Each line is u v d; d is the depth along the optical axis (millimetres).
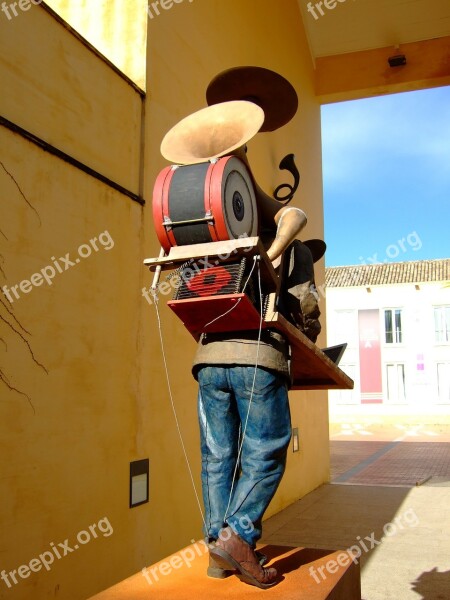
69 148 4266
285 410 2887
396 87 11953
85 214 4375
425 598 4746
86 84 4508
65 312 4090
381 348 32562
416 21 11578
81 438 4156
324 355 3320
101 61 4723
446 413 31281
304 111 11250
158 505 5066
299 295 3074
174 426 5449
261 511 2742
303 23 11672
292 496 9078
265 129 4641
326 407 11742
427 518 7824
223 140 2955
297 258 3172
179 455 5504
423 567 5602
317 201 11812
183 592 2676
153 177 5371
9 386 3553
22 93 3828
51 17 4133
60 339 4023
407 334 32312
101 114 4684
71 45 4352
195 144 2979
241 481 2775
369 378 32531
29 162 3834
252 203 2990
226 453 2912
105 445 4418
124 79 5043
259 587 2697
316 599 2555
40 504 3719
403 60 11727
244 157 2996
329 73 12328
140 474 4824
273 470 2801
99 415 4379
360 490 10273
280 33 10031
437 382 31703
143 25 5520
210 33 6992
